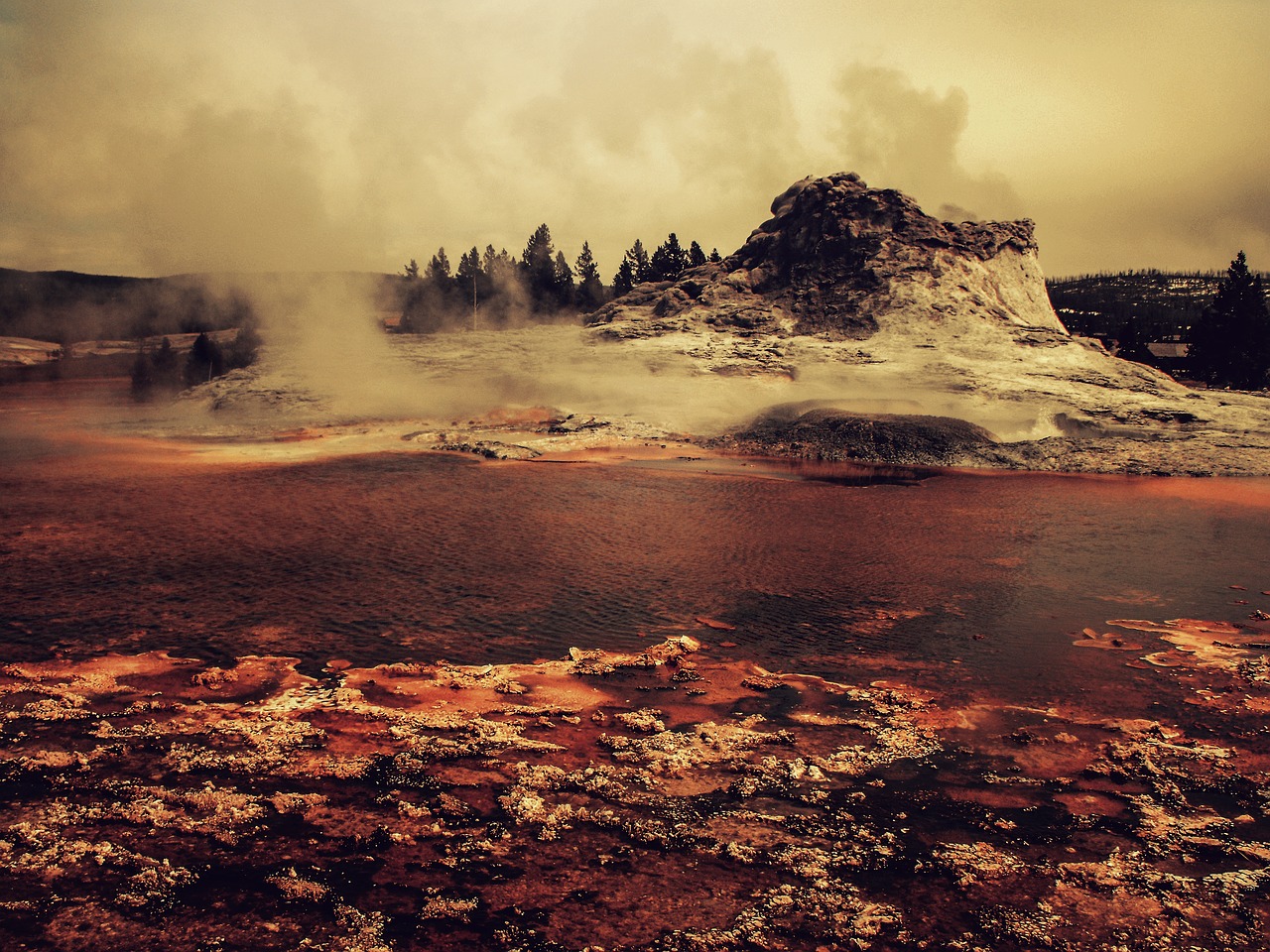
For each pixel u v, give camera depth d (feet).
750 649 62.59
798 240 273.33
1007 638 65.10
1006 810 41.91
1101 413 180.34
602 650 61.72
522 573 79.66
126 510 104.78
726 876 36.73
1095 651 62.59
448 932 32.99
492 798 42.37
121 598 70.90
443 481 127.85
